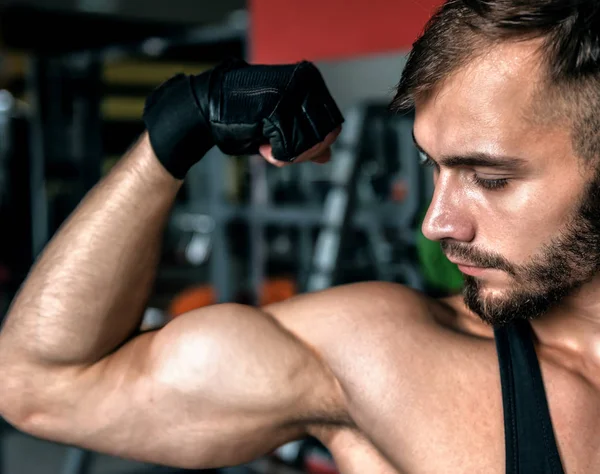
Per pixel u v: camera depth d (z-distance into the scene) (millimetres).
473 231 730
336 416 911
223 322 893
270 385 871
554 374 847
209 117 821
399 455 851
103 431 870
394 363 880
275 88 803
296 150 806
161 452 879
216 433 875
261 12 3178
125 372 876
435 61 703
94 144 4711
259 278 3463
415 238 2980
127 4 6656
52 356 853
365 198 3562
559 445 806
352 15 2773
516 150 684
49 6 6273
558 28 663
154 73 6176
